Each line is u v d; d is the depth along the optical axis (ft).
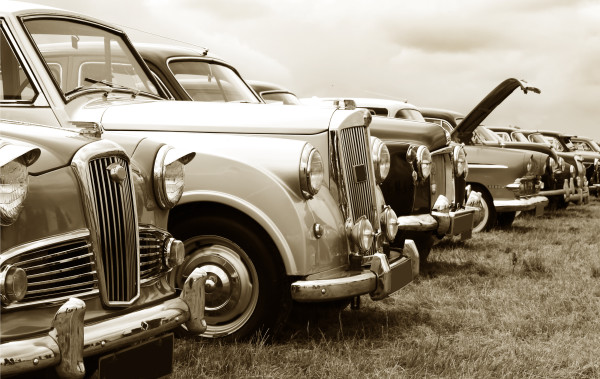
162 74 21.24
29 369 8.36
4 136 9.20
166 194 11.43
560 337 16.39
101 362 9.48
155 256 11.24
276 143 14.58
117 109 15.25
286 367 13.39
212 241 14.55
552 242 32.55
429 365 13.97
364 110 16.47
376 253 15.20
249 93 23.07
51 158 9.27
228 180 14.29
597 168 61.72
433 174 23.29
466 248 29.40
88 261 9.46
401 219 21.79
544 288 21.35
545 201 37.42
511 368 13.98
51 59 14.57
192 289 11.06
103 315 9.70
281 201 14.12
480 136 42.22
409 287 21.18
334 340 15.44
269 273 14.29
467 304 19.19
